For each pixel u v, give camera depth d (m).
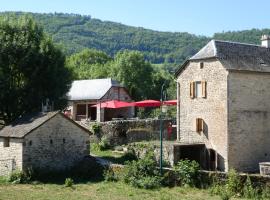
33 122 32.44
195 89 36.50
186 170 27.05
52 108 38.47
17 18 39.97
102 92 57.16
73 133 33.78
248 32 140.00
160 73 84.00
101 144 40.81
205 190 25.92
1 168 32.28
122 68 77.94
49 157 32.28
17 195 24.89
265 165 30.11
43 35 39.53
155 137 42.62
